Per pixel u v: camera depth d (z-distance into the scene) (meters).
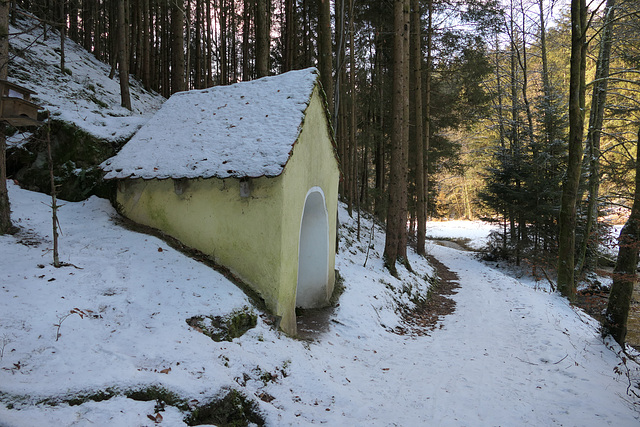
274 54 25.28
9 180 8.13
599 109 16.59
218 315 5.11
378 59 22.69
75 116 8.61
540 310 10.35
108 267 5.52
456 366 6.58
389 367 6.45
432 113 21.80
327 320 8.11
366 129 22.34
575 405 5.07
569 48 21.12
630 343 10.48
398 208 12.94
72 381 3.13
